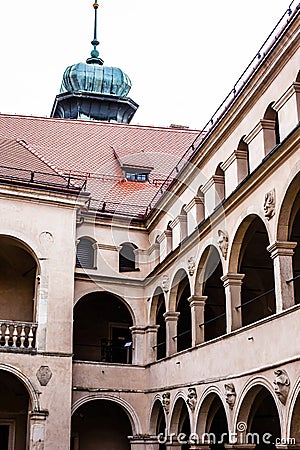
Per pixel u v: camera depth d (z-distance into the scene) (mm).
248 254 25500
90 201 29891
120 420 30922
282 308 17797
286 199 18203
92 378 27062
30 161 28344
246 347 19625
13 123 35500
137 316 29047
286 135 18594
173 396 25016
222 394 20938
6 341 24500
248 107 21391
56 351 24922
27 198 26109
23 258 27984
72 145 35000
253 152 20750
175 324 26562
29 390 24203
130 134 37312
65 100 45969
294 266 24891
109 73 47094
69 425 24375
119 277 29125
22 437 27531
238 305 21125
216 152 23953
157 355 31328
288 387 17000
